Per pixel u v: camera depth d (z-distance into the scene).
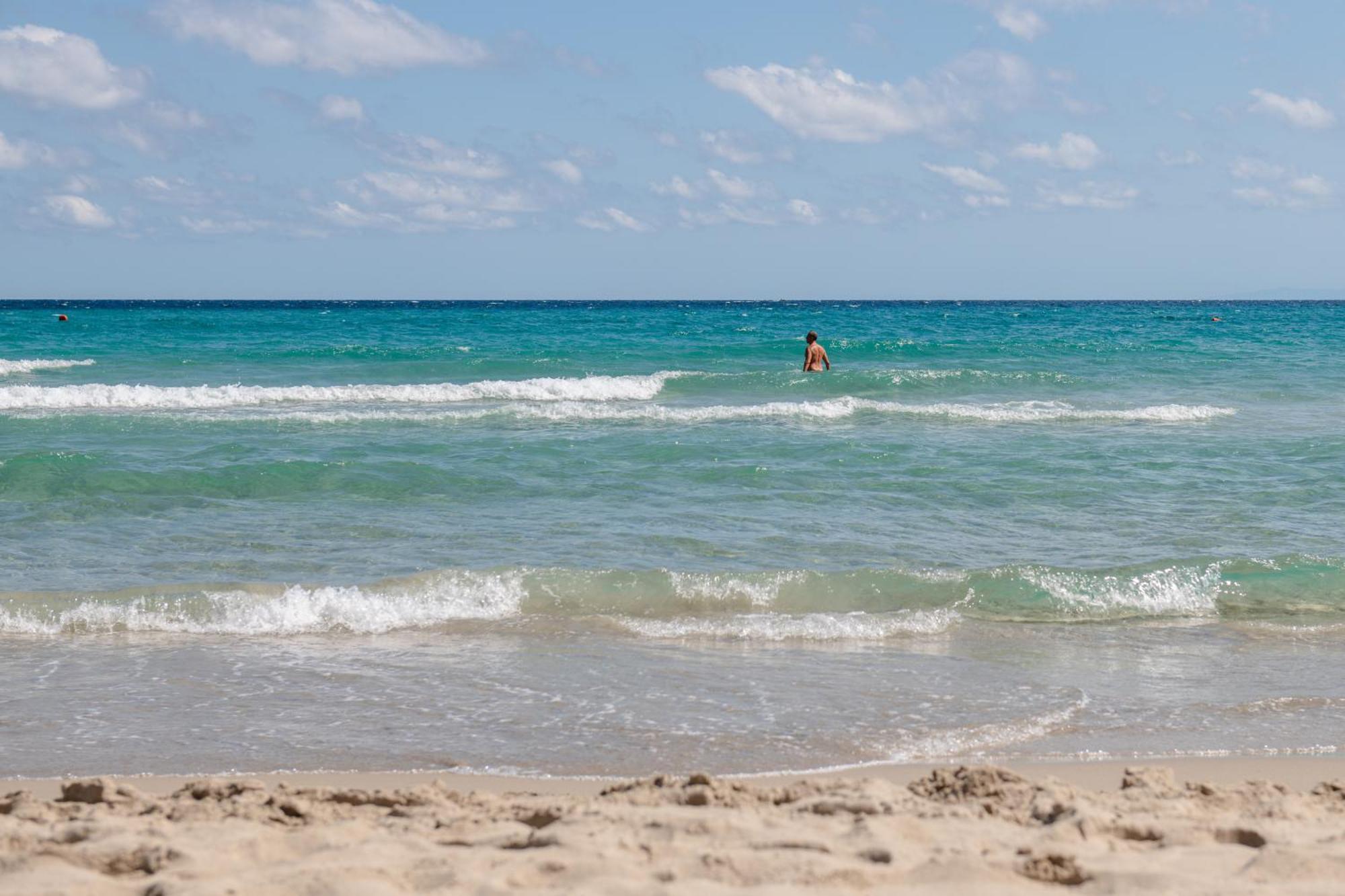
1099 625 9.11
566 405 22.27
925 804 4.68
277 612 8.97
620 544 11.34
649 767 6.05
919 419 20.98
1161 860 3.95
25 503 12.92
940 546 11.37
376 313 83.88
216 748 6.31
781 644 8.48
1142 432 19.17
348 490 13.77
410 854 4.04
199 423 19.39
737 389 26.61
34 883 3.73
